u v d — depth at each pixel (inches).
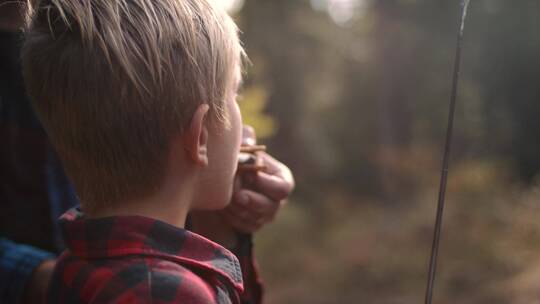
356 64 577.6
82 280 34.2
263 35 480.7
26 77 35.9
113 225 34.3
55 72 34.4
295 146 517.3
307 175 522.9
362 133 578.2
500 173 402.9
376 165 512.4
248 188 53.2
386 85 528.4
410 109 522.9
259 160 53.1
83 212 39.8
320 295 311.0
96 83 33.7
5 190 61.2
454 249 312.7
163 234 34.4
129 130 33.9
